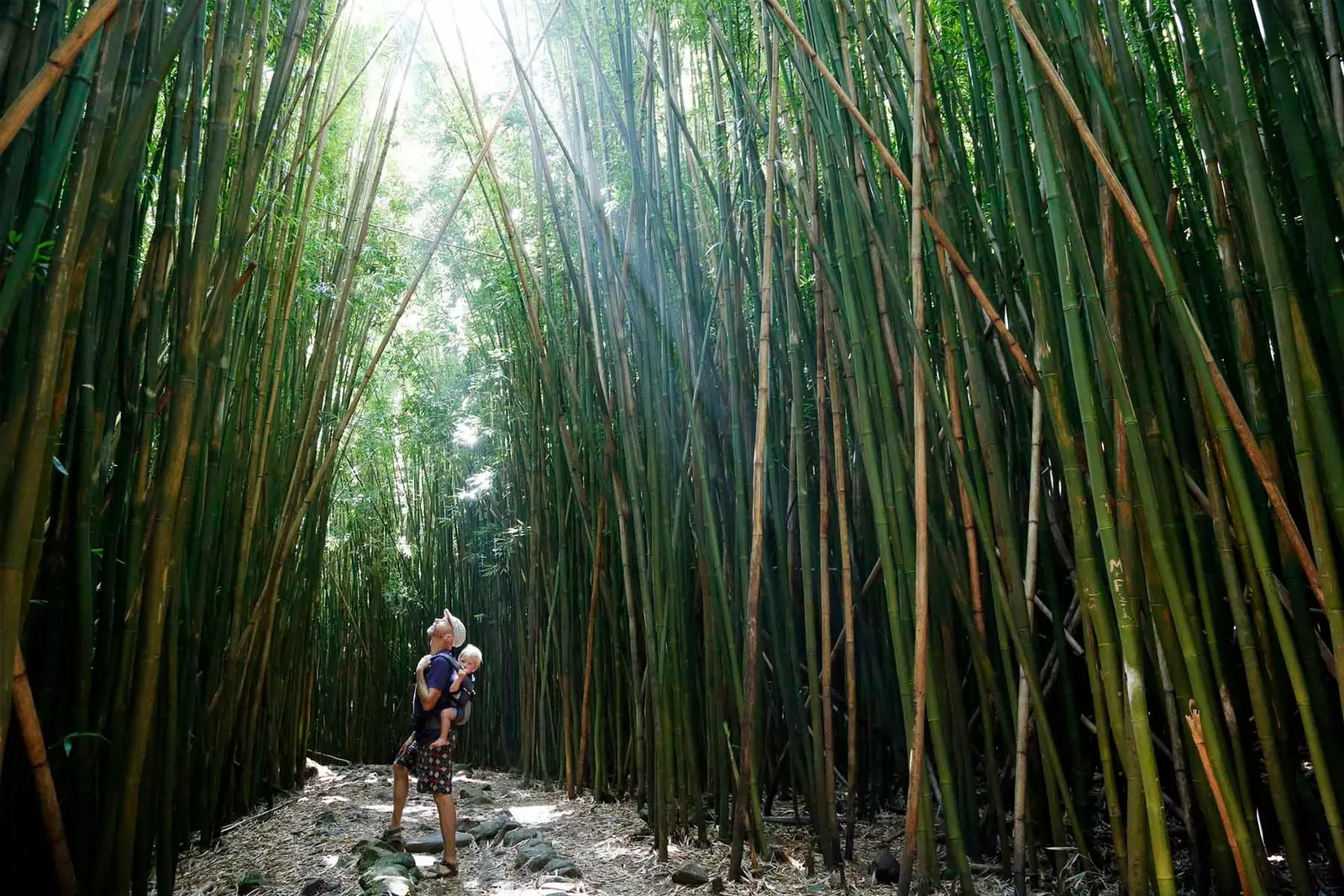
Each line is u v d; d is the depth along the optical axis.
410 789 4.54
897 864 2.42
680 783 3.01
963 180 2.49
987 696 2.36
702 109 3.88
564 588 4.35
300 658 4.64
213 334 2.13
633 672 3.57
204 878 2.70
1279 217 1.90
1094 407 1.71
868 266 2.31
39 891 1.86
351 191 4.79
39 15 1.57
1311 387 1.53
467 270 5.59
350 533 7.24
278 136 3.09
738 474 2.92
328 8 3.86
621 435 3.51
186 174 2.09
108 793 1.83
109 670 2.03
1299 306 1.62
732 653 2.74
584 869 2.72
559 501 4.43
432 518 7.01
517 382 5.29
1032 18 2.02
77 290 1.61
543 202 4.09
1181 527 1.93
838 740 3.46
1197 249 2.08
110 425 2.18
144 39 1.94
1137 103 1.85
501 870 2.79
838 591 3.27
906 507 2.25
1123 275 1.89
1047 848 2.18
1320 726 1.71
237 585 3.31
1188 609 1.76
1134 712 1.64
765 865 2.59
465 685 3.01
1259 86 1.91
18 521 1.33
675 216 3.26
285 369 4.13
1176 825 2.46
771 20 2.49
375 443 6.57
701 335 3.23
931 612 2.47
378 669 7.10
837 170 2.41
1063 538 2.48
